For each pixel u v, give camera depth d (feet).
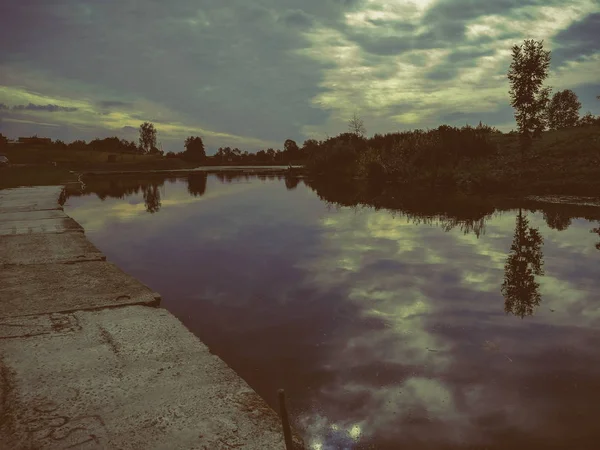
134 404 9.28
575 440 9.31
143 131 250.16
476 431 9.69
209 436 8.24
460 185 68.28
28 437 8.12
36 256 23.04
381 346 14.05
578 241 30.14
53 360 11.25
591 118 123.44
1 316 14.38
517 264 24.22
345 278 21.84
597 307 17.53
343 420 10.12
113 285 17.89
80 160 191.83
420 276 22.03
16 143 211.00
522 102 81.20
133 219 43.78
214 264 25.18
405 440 9.39
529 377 12.04
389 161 92.53
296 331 15.30
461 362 12.92
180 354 11.64
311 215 44.45
